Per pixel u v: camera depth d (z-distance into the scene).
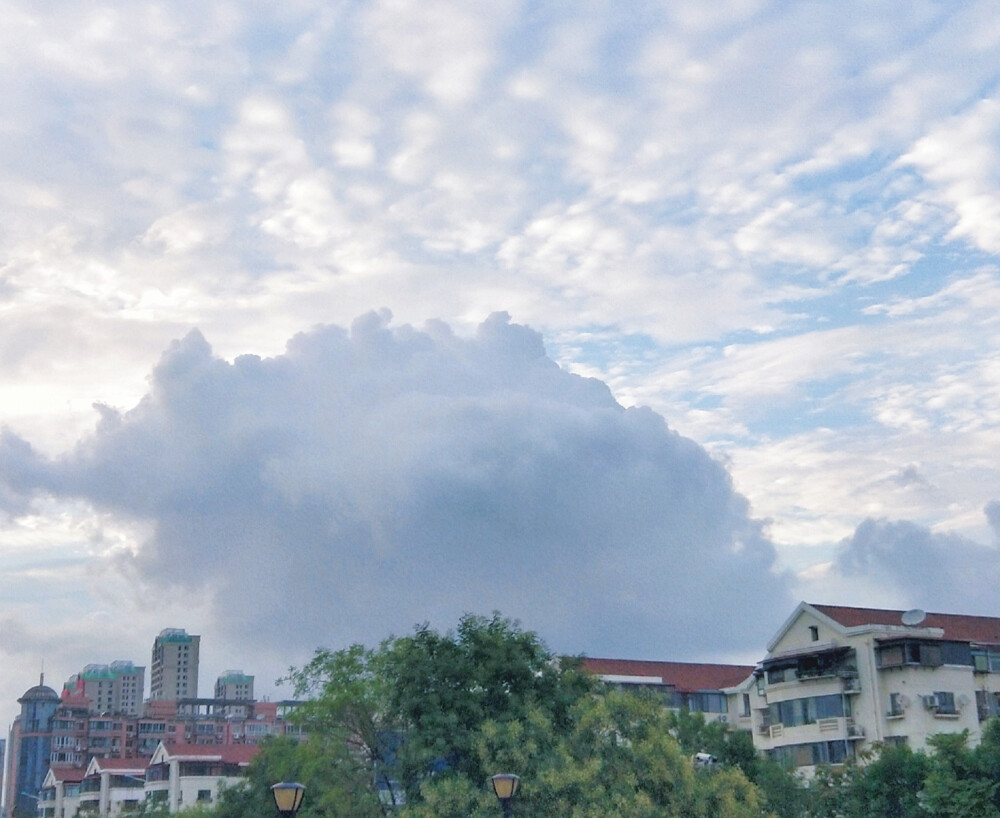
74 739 145.38
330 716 42.75
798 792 50.22
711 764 48.25
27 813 156.12
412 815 37.25
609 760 39.12
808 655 62.16
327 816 40.50
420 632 43.44
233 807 50.91
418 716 40.75
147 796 90.81
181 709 155.38
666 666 82.88
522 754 38.25
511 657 42.16
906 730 57.94
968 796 44.16
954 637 65.69
